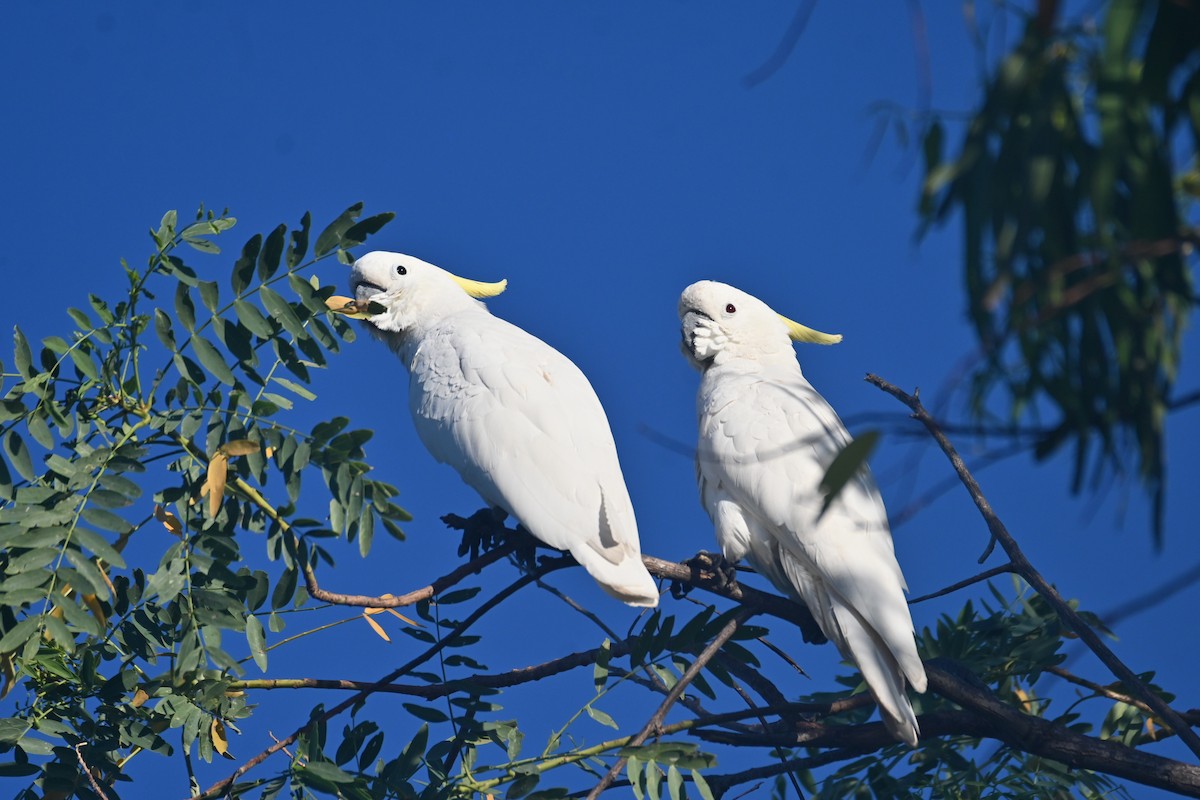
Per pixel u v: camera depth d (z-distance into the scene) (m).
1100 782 10.66
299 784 10.02
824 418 12.47
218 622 9.69
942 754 11.12
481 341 13.03
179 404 9.98
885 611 10.74
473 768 10.37
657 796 9.33
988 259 5.46
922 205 5.57
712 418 12.70
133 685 9.91
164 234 10.17
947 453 10.53
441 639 10.54
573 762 10.06
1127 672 9.32
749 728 10.97
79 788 9.81
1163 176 5.02
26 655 9.05
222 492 9.45
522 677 10.59
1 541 9.09
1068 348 5.75
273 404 9.76
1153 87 4.88
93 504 9.38
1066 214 5.39
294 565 9.82
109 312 10.14
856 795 11.03
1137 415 5.66
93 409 10.10
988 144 5.32
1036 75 5.18
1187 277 5.60
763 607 11.77
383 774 10.20
